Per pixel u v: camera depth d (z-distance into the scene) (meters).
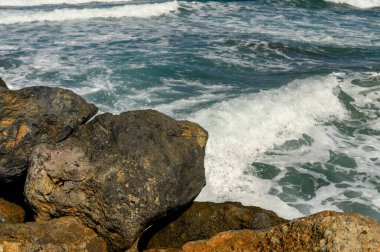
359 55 17.19
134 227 5.32
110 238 5.42
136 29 20.05
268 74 14.55
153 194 5.40
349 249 3.47
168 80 13.35
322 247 3.62
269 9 26.47
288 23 22.59
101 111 10.91
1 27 19.67
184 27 20.67
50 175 5.50
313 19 24.03
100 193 5.36
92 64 14.29
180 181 5.82
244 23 22.16
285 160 9.76
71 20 21.75
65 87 12.22
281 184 8.82
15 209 6.20
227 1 28.28
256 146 10.26
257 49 17.27
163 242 6.30
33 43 16.78
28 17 21.22
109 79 13.02
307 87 12.68
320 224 3.78
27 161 6.18
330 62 16.19
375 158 9.87
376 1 30.38
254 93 11.96
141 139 5.79
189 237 6.27
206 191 8.46
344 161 9.74
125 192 5.33
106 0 28.31
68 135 6.39
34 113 6.20
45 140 6.25
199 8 25.72
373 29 21.83
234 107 10.93
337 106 12.41
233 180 8.95
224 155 9.68
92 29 19.78
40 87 6.39
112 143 5.78
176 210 6.08
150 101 11.66
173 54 15.92
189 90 12.65
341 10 27.77
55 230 5.11
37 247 4.75
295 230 3.98
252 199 8.27
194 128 6.41
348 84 13.68
